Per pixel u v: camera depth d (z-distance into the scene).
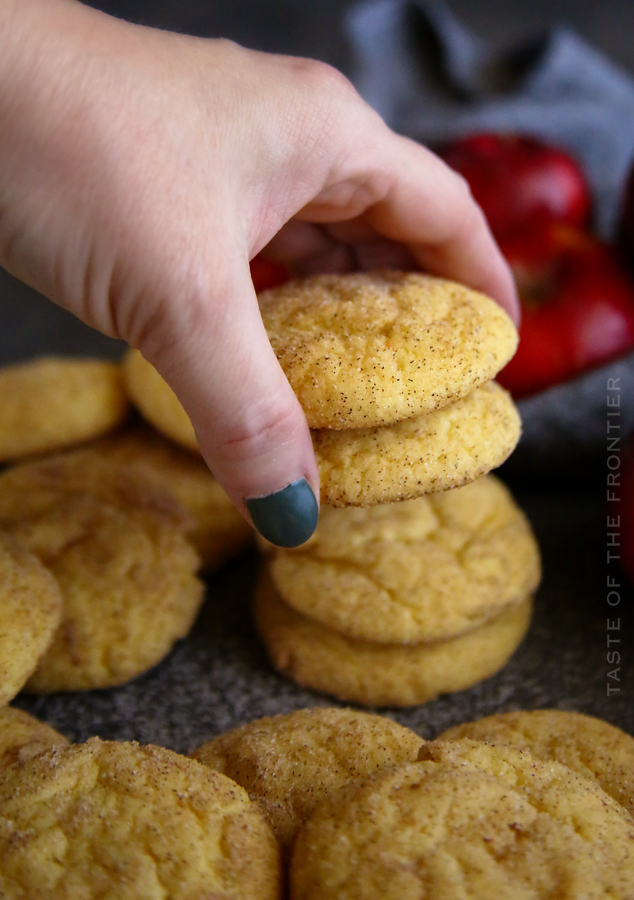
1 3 0.26
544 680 0.39
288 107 0.30
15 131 0.26
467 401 0.32
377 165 0.33
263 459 0.29
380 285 0.33
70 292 0.28
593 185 0.68
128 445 0.46
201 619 0.43
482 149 0.58
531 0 0.92
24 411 0.45
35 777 0.28
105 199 0.26
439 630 0.37
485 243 0.37
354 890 0.25
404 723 0.37
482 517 0.40
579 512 0.49
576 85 0.68
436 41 0.69
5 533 0.38
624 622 0.42
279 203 0.31
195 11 0.95
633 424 0.48
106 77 0.27
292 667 0.39
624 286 0.51
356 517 0.39
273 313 0.32
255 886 0.26
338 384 0.30
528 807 0.27
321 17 0.94
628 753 0.32
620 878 0.26
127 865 0.26
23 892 0.26
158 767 0.28
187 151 0.27
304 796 0.29
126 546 0.40
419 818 0.26
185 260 0.27
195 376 0.28
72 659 0.38
